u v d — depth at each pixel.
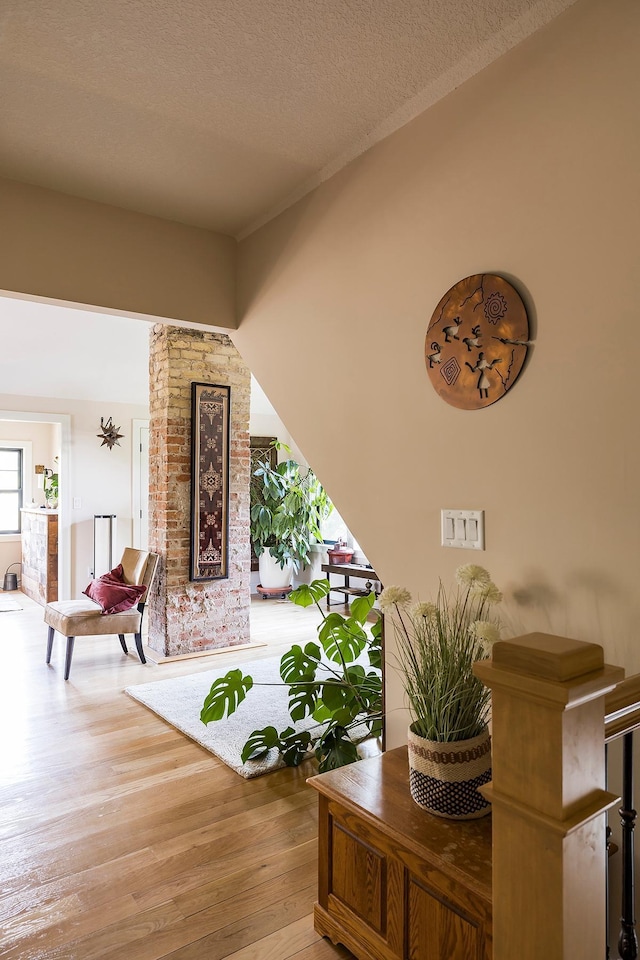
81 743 3.01
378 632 2.60
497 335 1.72
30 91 1.90
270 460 7.37
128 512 6.96
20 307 4.93
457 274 1.86
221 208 2.70
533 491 1.64
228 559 4.71
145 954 1.64
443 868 1.28
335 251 2.36
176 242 2.80
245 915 1.79
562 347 1.56
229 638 4.75
